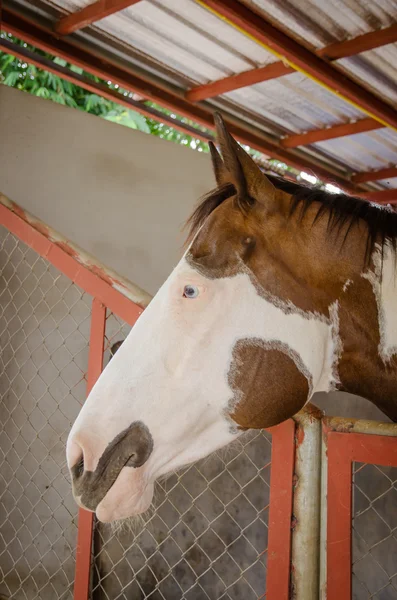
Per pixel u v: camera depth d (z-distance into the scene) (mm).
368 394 1304
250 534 2111
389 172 5023
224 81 3787
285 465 1167
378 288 1250
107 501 1085
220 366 1153
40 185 3059
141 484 1120
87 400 1154
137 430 1116
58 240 1569
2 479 2523
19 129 3031
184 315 1159
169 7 3068
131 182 3326
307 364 1183
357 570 2170
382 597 2104
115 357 1184
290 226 1240
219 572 2154
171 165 3461
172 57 3615
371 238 1251
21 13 3277
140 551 2273
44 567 2295
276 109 4141
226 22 2908
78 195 3156
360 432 1102
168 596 2223
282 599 1138
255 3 2748
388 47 3047
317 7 2764
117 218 3262
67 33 3391
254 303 1182
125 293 1421
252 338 1164
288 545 1144
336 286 1235
